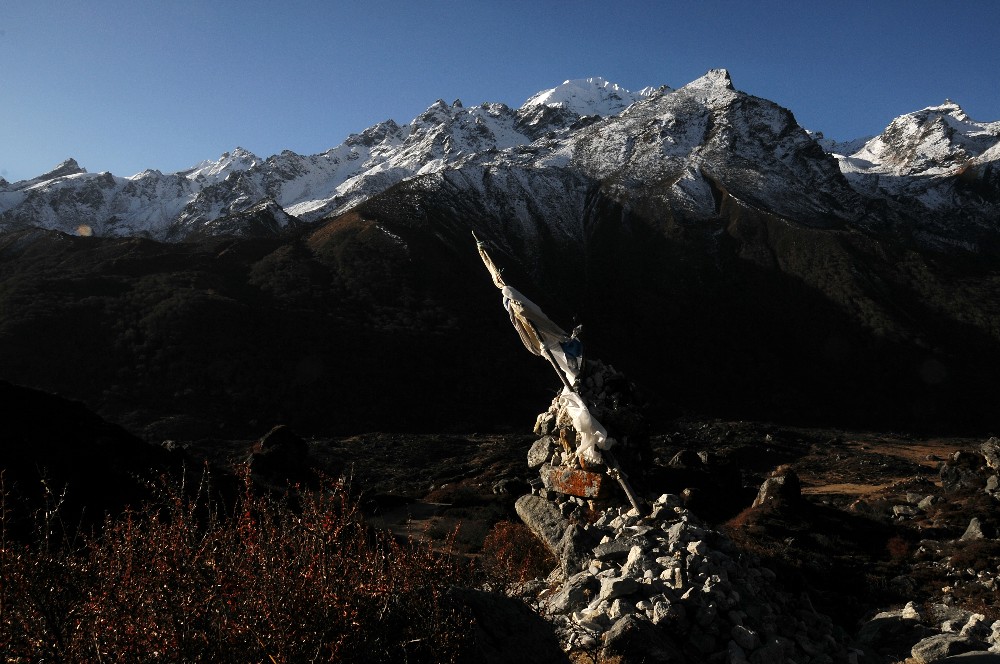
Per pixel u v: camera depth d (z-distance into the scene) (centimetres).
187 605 454
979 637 904
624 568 833
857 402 11775
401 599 518
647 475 1146
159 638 441
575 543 942
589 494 1094
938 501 3125
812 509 2555
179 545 494
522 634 554
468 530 1755
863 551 2211
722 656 733
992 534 2422
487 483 3741
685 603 770
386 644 485
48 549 484
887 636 1033
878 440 9081
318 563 499
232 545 516
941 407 11481
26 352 7606
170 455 2220
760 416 11194
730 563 848
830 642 830
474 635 521
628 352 13488
